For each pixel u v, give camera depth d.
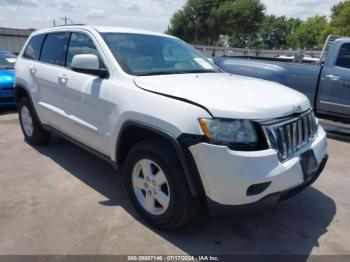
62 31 4.40
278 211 3.45
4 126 6.67
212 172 2.50
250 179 2.47
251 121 2.56
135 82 3.13
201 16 60.94
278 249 2.85
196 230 3.07
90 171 4.36
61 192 3.76
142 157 2.97
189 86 2.94
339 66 6.16
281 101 2.84
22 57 5.27
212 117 2.53
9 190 3.79
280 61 7.43
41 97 4.63
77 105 3.79
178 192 2.71
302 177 2.79
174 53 4.02
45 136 5.15
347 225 3.23
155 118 2.75
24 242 2.85
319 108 6.55
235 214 2.61
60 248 2.78
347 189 4.04
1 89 7.61
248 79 3.61
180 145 2.58
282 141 2.67
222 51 29.14
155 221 2.99
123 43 3.69
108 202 3.55
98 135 3.50
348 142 6.15
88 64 3.33
